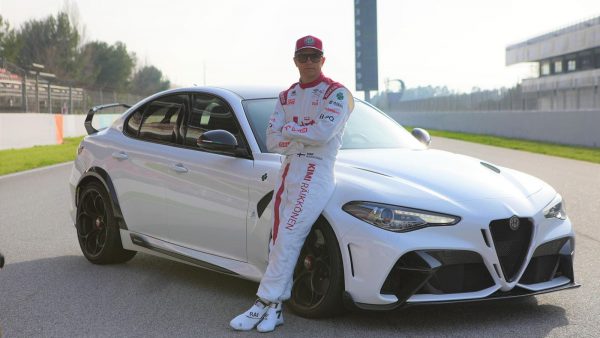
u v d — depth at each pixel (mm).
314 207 3865
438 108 53469
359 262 3820
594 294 4660
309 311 4090
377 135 4957
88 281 5191
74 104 34406
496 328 3908
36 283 5148
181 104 5238
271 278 3920
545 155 19781
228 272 4559
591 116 24469
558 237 4125
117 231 5535
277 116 3980
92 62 76375
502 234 3898
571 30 52094
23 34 71062
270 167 4332
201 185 4727
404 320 4070
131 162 5363
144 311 4371
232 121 4754
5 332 3986
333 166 3930
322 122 3785
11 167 15945
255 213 4344
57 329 4031
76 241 6859
